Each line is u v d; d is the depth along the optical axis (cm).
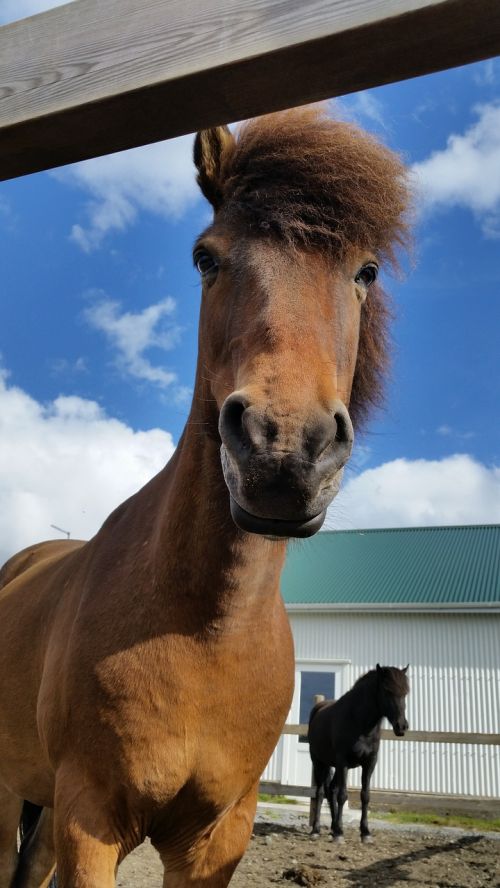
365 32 118
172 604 187
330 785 810
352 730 816
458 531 2036
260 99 137
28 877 292
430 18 114
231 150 190
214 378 178
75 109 142
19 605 274
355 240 175
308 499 137
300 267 168
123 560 209
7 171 168
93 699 186
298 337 155
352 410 218
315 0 123
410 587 1647
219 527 181
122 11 143
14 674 247
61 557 294
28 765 244
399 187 198
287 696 211
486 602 1453
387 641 1515
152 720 181
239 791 199
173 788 184
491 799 837
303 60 125
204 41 132
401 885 531
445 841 734
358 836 779
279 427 138
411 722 1439
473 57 123
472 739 873
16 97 151
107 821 182
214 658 186
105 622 195
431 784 1359
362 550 1955
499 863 618
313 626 1575
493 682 1426
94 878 175
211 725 187
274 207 171
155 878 511
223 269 178
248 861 603
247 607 188
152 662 184
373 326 216
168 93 136
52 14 152
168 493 205
